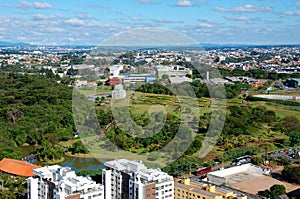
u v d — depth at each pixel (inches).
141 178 6727.4
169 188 6879.9
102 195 6318.9
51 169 6953.7
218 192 7377.0
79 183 6264.8
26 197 7859.3
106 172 7199.8
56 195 6087.6
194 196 7204.7
